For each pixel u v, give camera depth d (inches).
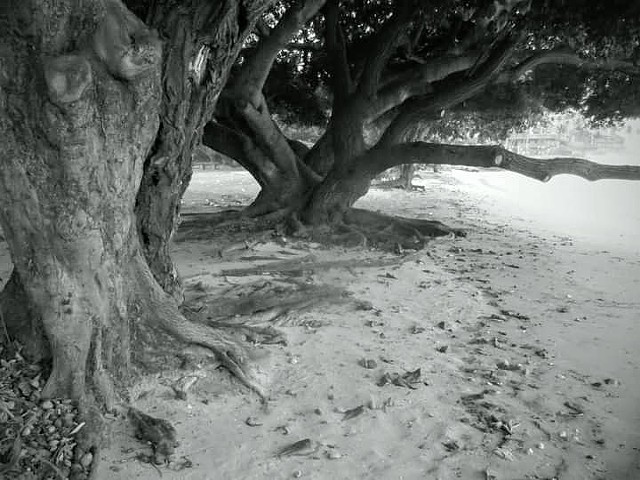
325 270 363.3
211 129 476.7
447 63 466.6
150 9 183.6
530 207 865.5
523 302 320.2
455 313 291.1
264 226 471.2
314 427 172.7
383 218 487.8
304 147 561.0
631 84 515.5
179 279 222.1
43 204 150.6
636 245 533.0
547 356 237.1
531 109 696.4
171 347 188.4
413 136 842.2
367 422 176.7
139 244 188.5
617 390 205.9
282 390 195.0
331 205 474.0
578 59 459.8
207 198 806.5
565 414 186.5
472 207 796.0
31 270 156.6
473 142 1416.1
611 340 259.0
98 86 151.0
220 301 272.8
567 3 354.6
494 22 413.4
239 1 189.0
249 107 422.0
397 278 354.6
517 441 168.6
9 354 169.5
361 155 472.4
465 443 167.2
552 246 509.7
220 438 164.6
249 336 230.4
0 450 142.9
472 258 434.3
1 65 140.8
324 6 472.1
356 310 285.9
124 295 175.9
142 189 197.0
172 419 171.8
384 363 220.5
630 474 153.6
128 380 175.6
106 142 155.9
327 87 644.7
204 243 434.0
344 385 200.2
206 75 195.5
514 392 201.5
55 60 138.6
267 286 305.6
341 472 151.3
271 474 149.3
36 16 140.8
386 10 542.6
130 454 154.1
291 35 395.5
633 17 331.9
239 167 1409.9
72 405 159.2
